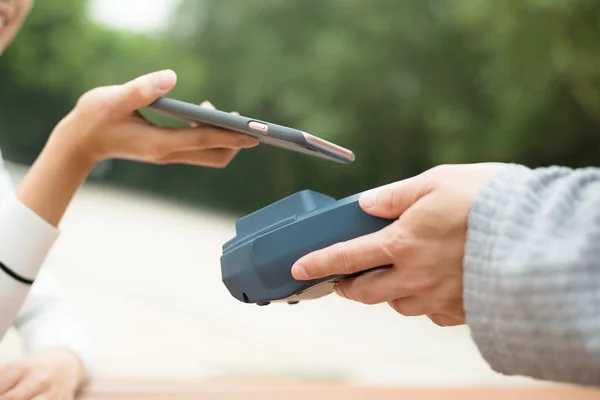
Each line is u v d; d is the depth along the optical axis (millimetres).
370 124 9844
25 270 830
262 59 10398
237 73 10922
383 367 2875
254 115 10711
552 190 566
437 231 610
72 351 1021
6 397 869
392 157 9859
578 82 7254
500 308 545
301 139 726
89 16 13008
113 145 848
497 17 7473
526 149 8312
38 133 12891
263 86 10328
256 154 10516
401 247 625
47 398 891
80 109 832
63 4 12703
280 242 674
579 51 7027
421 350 3348
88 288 4012
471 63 9281
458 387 1018
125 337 3076
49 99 12914
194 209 9758
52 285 1186
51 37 12812
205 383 1012
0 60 12609
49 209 844
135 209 8656
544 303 514
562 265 508
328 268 652
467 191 603
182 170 11141
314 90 10000
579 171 580
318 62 9836
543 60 7461
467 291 582
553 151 8227
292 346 3209
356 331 3730
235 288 724
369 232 664
